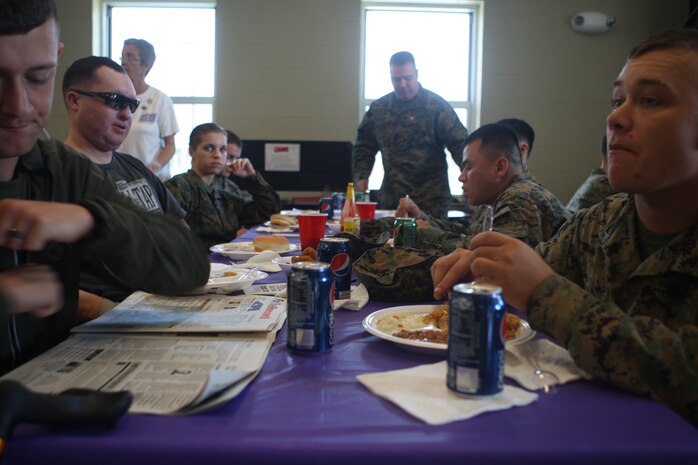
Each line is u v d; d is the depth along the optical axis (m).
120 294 1.64
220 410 0.71
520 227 1.83
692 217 1.01
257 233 2.90
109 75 1.97
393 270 1.37
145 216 1.06
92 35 5.24
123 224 0.95
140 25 5.50
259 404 0.73
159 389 0.76
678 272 0.96
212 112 5.57
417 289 1.35
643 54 0.94
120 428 0.64
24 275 0.77
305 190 5.09
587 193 2.91
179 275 1.07
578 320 0.81
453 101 5.73
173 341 0.98
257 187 3.92
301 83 5.39
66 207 0.88
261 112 5.41
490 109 5.50
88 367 0.84
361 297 1.38
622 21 5.47
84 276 1.61
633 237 1.08
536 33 5.45
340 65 5.38
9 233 0.80
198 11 5.49
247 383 0.79
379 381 0.79
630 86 0.94
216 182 3.89
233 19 5.34
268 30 5.35
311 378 0.83
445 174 4.29
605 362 0.78
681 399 0.76
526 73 5.47
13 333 1.02
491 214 1.95
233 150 4.20
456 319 0.74
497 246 0.91
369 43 5.67
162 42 5.51
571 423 0.67
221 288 1.35
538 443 0.61
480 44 5.52
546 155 5.56
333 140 5.41
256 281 1.61
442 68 5.72
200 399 0.69
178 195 3.35
